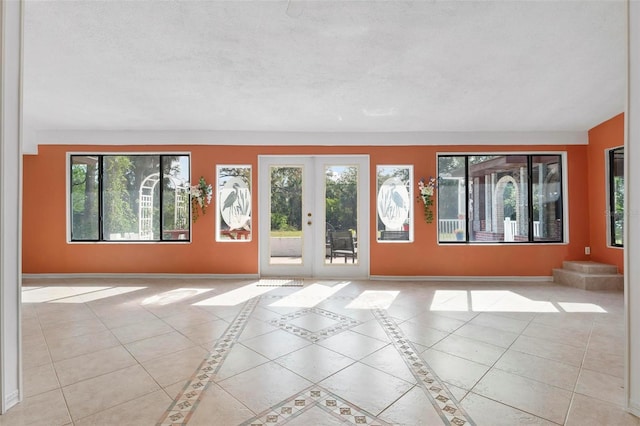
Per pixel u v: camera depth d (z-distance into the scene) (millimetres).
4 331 2049
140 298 4660
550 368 2617
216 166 5977
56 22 2885
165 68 3699
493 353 2885
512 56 3475
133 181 6105
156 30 3012
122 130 5922
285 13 2787
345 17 2844
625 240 2119
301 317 3848
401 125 5613
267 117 5254
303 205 6129
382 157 5961
